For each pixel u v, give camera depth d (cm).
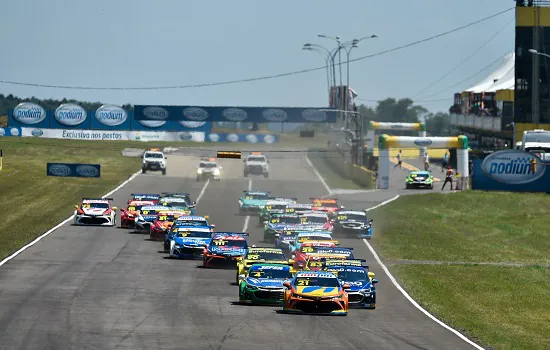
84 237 18475
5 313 10025
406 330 9781
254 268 11550
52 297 11344
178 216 18488
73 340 8519
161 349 8194
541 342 9650
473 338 9475
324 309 10550
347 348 8525
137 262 15175
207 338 8812
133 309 10594
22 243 17288
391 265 16300
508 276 15462
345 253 13962
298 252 14762
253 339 8819
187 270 14350
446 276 15150
